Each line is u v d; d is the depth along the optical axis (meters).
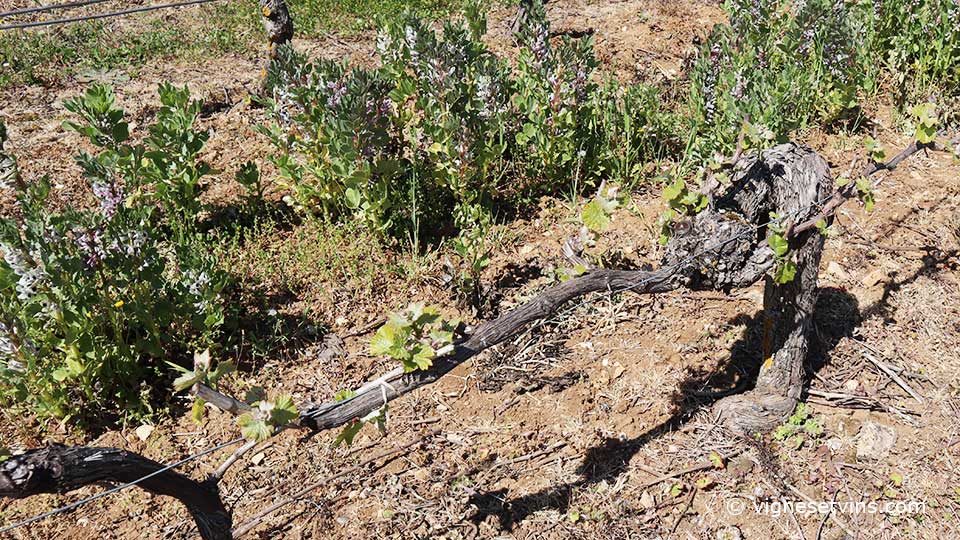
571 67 6.49
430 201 6.50
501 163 6.92
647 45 9.52
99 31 9.69
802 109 7.51
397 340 3.02
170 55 9.35
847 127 7.73
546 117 6.67
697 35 9.78
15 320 4.51
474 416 4.86
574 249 4.11
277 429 3.04
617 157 6.89
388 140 5.98
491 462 4.58
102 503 4.38
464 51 6.72
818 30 7.81
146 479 3.08
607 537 4.19
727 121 6.73
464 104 6.42
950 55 8.03
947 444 4.62
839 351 5.22
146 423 4.85
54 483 2.82
